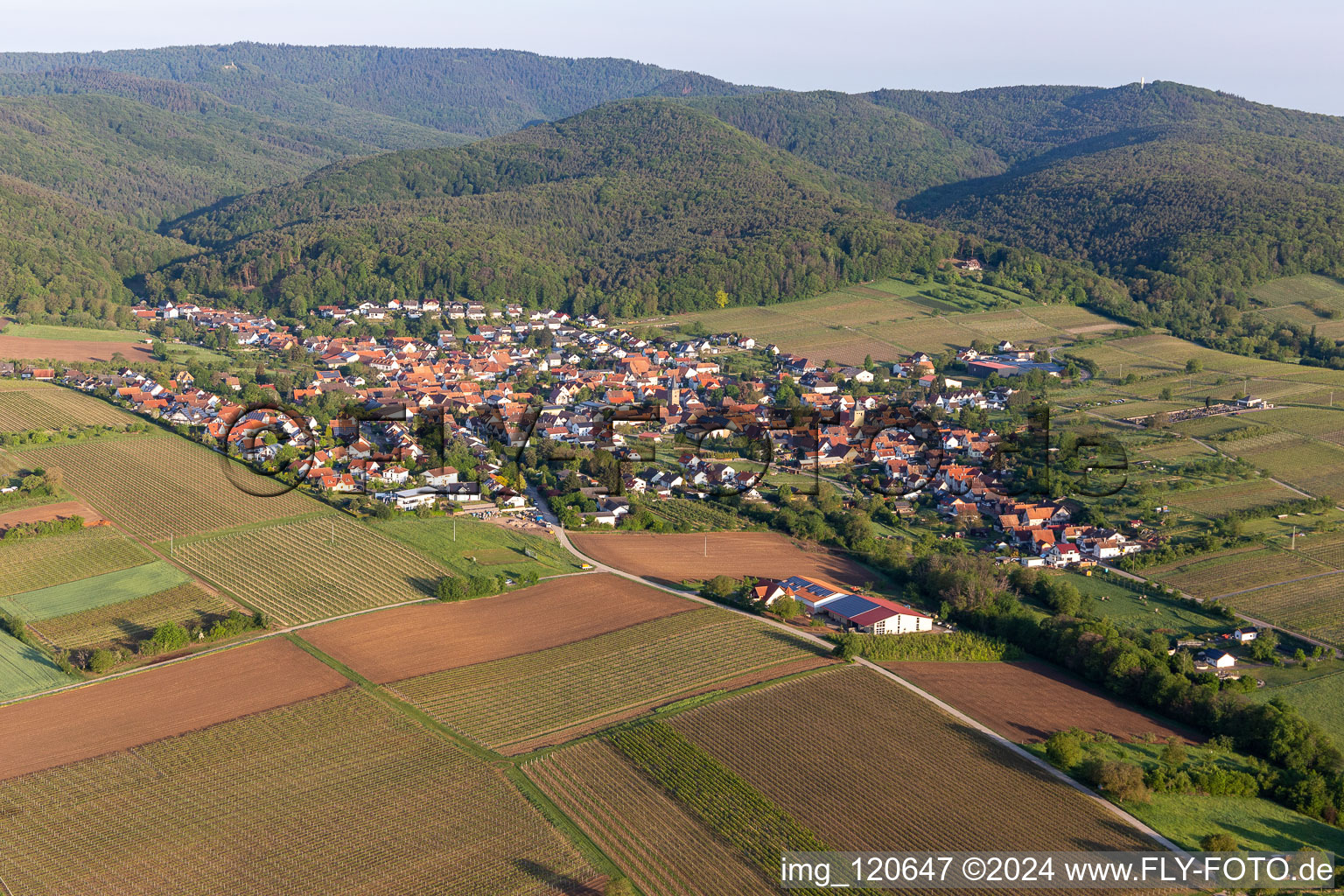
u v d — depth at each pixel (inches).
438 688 5349.4
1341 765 4672.7
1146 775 4488.2
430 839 4104.3
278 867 3946.9
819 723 4970.5
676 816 4256.9
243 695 5265.8
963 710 5147.6
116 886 3855.8
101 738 4845.0
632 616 6259.8
